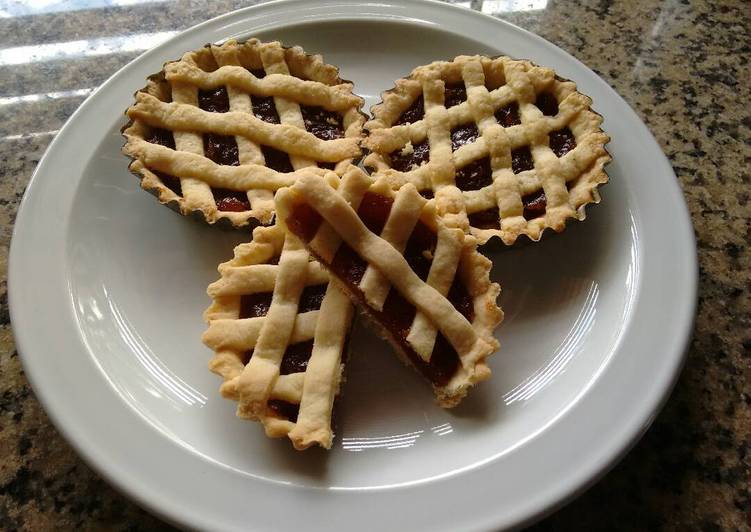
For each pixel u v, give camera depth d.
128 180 0.24
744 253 0.24
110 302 0.22
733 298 0.23
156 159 0.23
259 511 0.17
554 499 0.17
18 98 0.29
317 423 0.18
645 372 0.19
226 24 0.28
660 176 0.24
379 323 0.21
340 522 0.17
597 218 0.23
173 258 0.23
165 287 0.22
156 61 0.27
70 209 0.23
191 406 0.20
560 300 0.22
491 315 0.20
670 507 0.19
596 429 0.18
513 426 0.19
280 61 0.26
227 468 0.18
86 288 0.22
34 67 0.30
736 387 0.21
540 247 0.23
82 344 0.20
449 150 0.23
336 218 0.19
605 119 0.25
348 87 0.26
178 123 0.24
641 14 0.32
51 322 0.20
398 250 0.20
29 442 0.19
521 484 0.17
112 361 0.20
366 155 0.25
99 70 0.30
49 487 0.19
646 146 0.24
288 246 0.20
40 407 0.20
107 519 0.18
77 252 0.22
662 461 0.19
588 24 0.31
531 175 0.23
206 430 0.19
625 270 0.22
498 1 0.32
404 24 0.28
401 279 0.19
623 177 0.24
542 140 0.24
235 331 0.19
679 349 0.19
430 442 0.19
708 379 0.21
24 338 0.20
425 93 0.25
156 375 0.20
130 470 0.17
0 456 0.19
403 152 0.24
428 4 0.29
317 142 0.24
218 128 0.24
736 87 0.29
